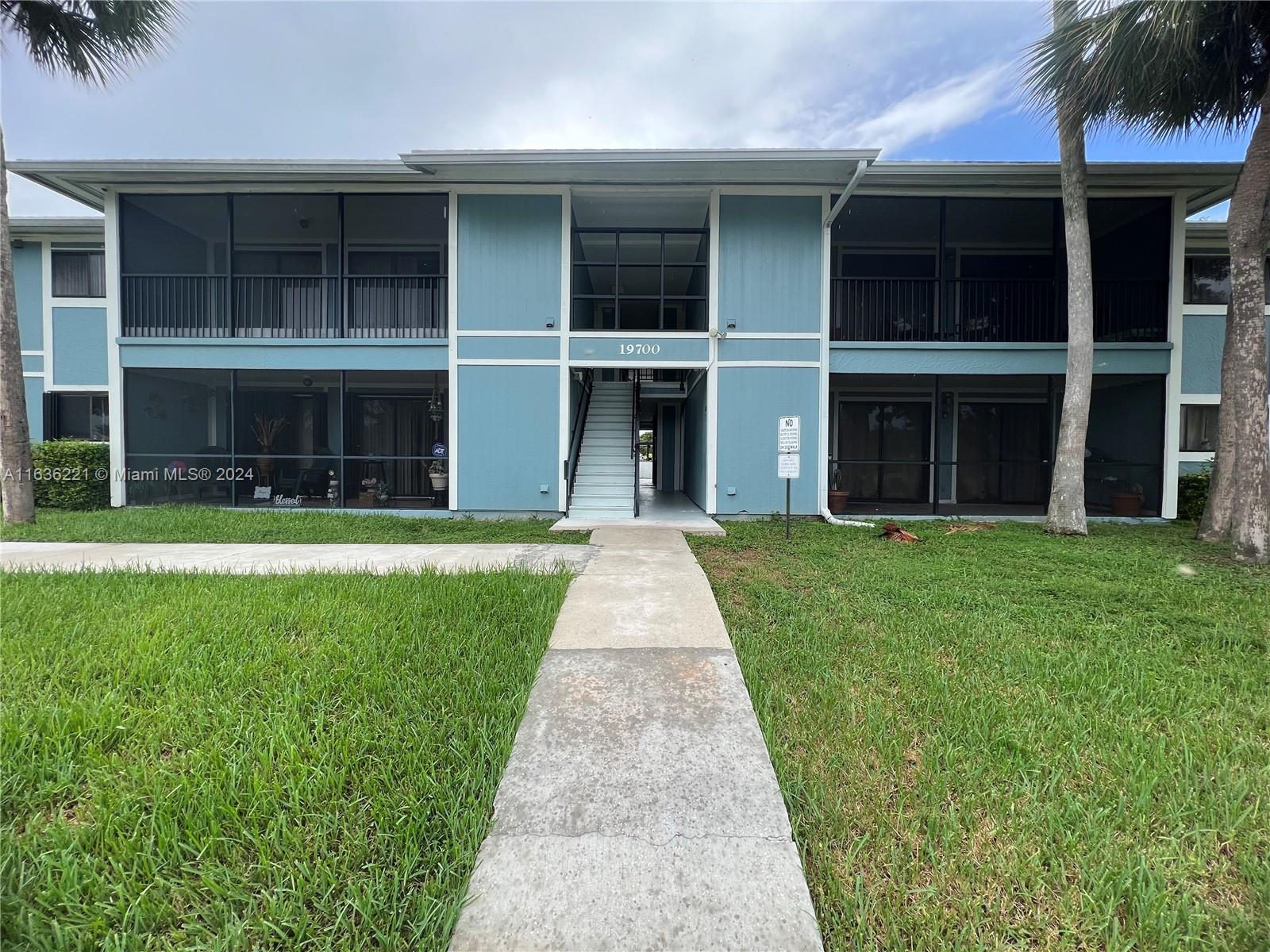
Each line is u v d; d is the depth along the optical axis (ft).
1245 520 18.39
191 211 31.01
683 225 33.12
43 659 9.02
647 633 10.87
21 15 22.08
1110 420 34.19
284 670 8.82
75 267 34.91
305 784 5.98
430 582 13.75
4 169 22.97
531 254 28.04
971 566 17.28
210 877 4.89
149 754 6.72
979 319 33.27
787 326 28.17
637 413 28.96
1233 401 21.53
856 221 31.68
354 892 4.75
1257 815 6.02
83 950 4.40
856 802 6.24
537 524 25.95
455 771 6.46
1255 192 19.27
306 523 25.30
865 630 11.42
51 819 5.71
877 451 38.63
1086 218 23.52
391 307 34.14
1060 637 11.21
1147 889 5.06
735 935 4.62
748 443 28.32
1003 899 5.05
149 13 23.15
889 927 4.70
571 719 7.73
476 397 28.35
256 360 28.78
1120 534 24.13
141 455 29.55
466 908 4.79
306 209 30.73
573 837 5.58
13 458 23.21
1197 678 9.32
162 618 10.90
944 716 7.99
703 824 5.79
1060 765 6.88
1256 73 20.04
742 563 17.78
